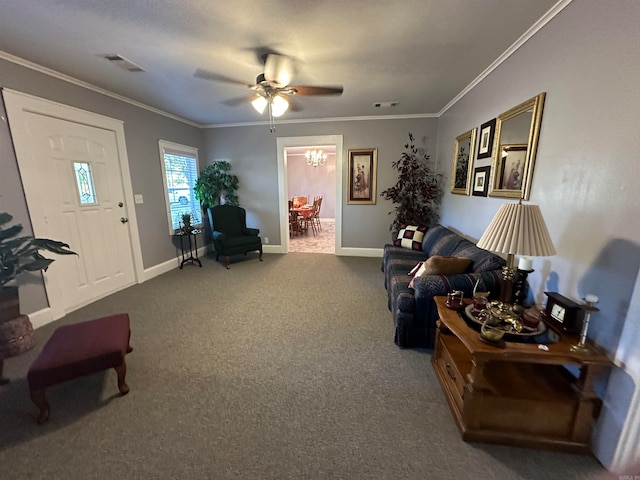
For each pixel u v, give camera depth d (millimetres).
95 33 2006
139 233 3830
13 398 1766
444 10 1749
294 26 1933
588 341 1408
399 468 1329
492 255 2234
